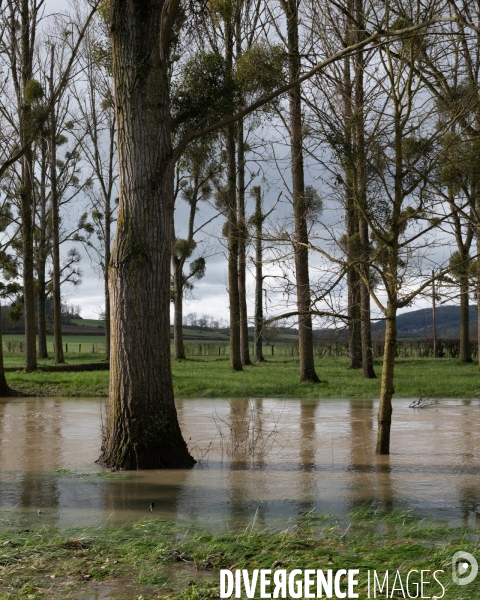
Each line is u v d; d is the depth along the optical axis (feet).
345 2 35.42
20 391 70.79
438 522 21.65
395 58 33.01
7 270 130.72
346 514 22.68
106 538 19.53
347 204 34.04
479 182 33.24
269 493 26.14
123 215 33.27
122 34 33.24
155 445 32.17
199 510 23.41
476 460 33.22
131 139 33.12
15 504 24.49
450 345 136.15
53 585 15.78
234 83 38.63
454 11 34.14
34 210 111.14
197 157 41.11
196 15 36.17
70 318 336.49
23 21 80.48
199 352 168.35
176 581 16.06
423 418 50.01
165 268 33.58
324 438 40.60
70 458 34.53
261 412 53.88
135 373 32.58
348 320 33.12
